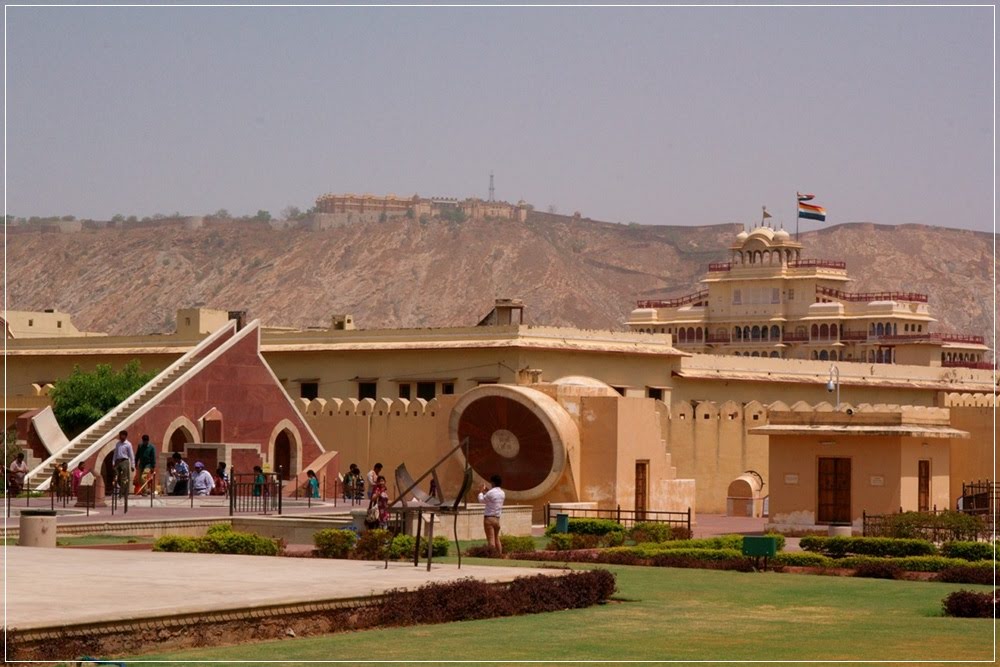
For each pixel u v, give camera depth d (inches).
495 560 1438.2
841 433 1978.3
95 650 782.5
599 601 1073.5
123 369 3006.9
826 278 6122.1
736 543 1578.5
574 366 2790.4
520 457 2171.5
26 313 3902.6
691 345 6328.7
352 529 1590.8
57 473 2057.1
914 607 1091.3
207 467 2250.2
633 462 2203.5
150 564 1109.1
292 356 2960.1
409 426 2596.0
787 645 876.0
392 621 921.5
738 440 2748.5
